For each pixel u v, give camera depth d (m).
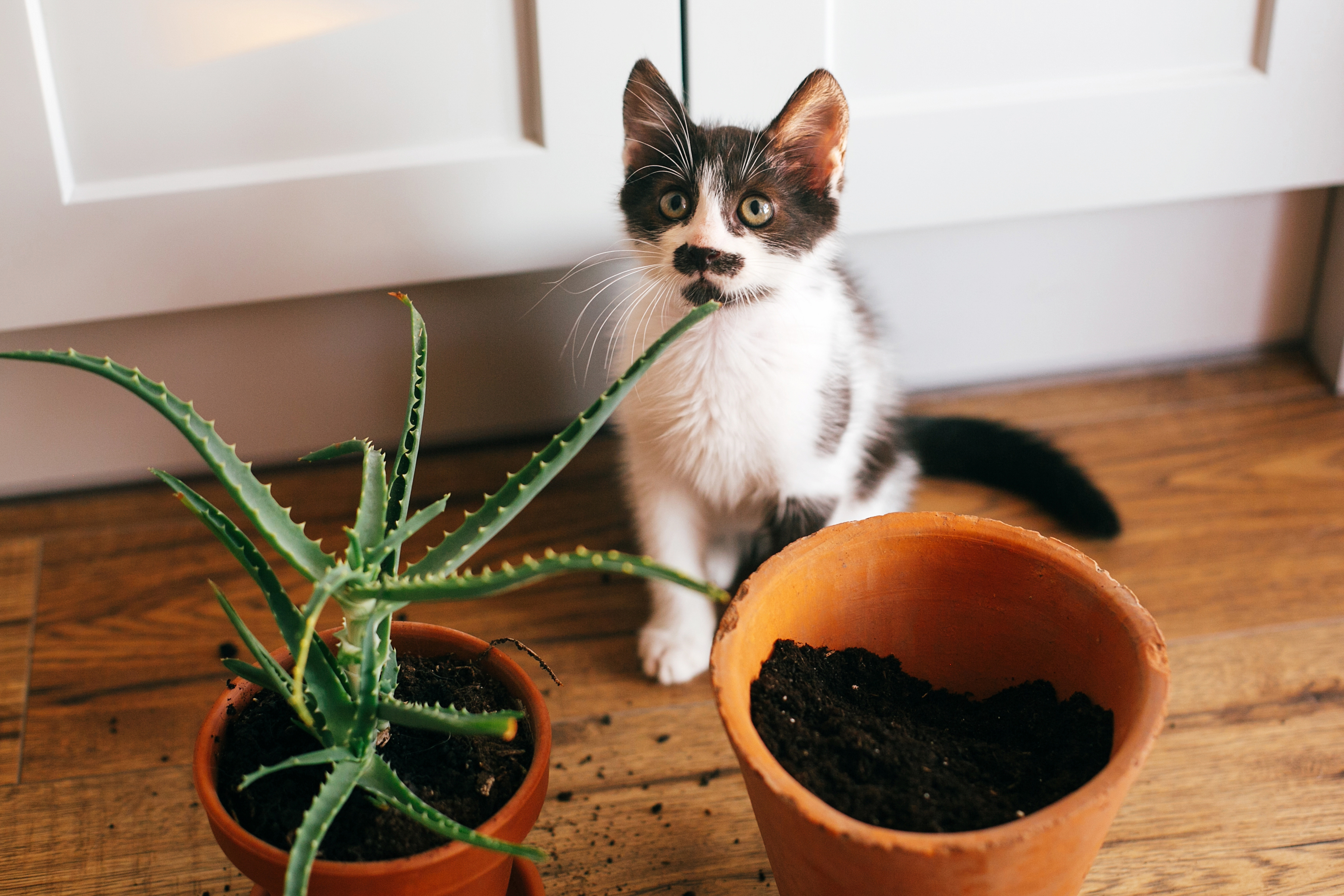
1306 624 0.65
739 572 0.72
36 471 0.74
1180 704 0.61
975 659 0.53
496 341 0.74
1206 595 0.66
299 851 0.42
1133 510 0.72
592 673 0.65
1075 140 0.71
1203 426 0.77
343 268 0.69
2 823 0.58
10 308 0.68
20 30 0.62
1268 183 0.73
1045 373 0.80
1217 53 0.70
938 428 0.73
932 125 0.70
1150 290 0.79
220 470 0.43
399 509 0.47
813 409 0.62
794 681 0.50
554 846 0.57
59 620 0.67
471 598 0.43
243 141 0.66
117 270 0.68
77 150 0.65
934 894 0.45
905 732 0.50
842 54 0.68
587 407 0.77
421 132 0.67
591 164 0.69
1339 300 0.77
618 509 0.74
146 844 0.57
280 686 0.46
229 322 0.71
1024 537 0.51
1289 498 0.72
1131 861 0.56
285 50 0.65
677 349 0.61
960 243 0.76
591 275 0.72
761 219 0.60
